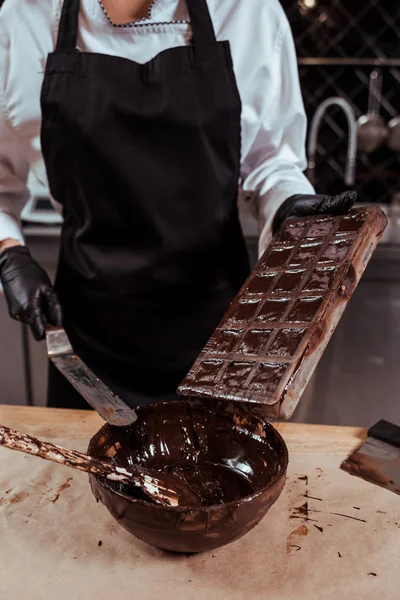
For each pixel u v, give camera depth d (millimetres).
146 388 1240
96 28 1043
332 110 2416
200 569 684
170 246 1097
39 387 1941
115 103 1016
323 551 708
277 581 665
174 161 1055
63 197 1122
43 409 1014
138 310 1161
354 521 757
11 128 1127
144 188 1055
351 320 1826
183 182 1064
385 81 2357
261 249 1067
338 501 793
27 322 1065
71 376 885
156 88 1027
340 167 2471
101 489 643
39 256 1816
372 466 855
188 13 1044
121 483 663
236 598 644
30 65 1064
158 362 1211
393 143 2332
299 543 721
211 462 794
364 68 2354
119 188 1060
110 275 1127
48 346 987
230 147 1081
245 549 713
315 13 2309
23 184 1274
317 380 1890
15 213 1280
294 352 673
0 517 771
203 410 775
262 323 748
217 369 729
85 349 1224
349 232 783
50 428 957
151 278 1125
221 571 681
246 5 1049
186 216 1087
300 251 816
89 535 742
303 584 661
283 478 652
